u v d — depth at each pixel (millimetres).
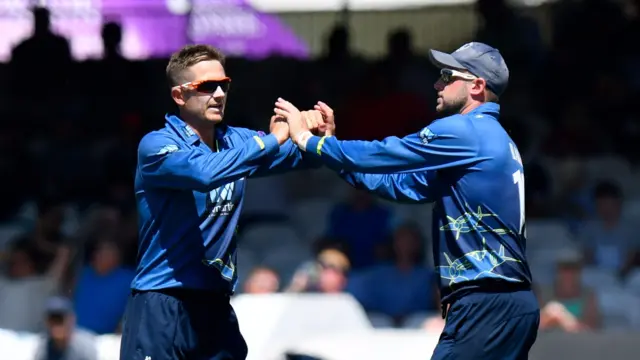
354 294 38438
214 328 20172
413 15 55312
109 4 54969
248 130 21328
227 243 20156
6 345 33875
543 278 39031
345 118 49219
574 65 52625
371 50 55531
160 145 19688
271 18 55031
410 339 27500
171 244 19953
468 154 19875
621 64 52594
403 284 38219
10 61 52969
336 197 49469
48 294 39844
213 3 54719
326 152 20469
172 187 19719
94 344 34000
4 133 51375
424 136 20047
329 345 27641
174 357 19875
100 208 44594
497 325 19719
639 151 49906
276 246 45219
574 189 46625
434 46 54938
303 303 32438
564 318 35500
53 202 47219
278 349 31125
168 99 52594
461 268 19953
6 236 46281
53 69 52688
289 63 53344
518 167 20219
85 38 54844
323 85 52344
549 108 52469
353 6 55438
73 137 51031
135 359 19844
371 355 27344
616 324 37250
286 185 50031
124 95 52406
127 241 42656
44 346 33500
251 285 37594
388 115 48656
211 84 20062
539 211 45594
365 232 42719
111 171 49094
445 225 20172
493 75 20641
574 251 39844
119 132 51594
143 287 20078
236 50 54594
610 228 42875
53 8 54969
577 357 30703
